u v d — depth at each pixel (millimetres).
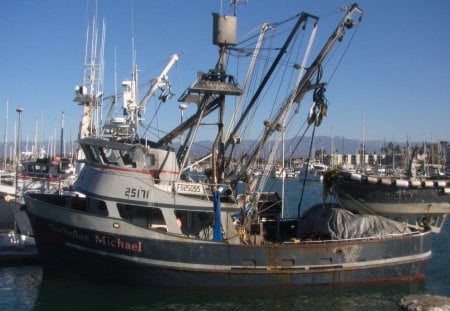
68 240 20062
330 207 23125
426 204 22703
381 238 21594
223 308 19203
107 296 20016
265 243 21484
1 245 25203
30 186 32188
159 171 20938
